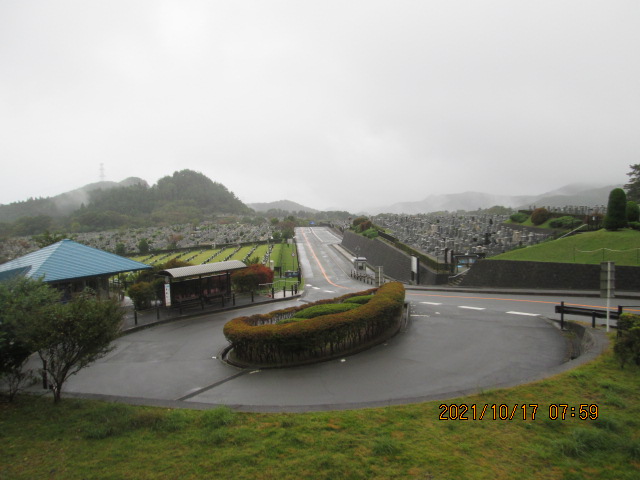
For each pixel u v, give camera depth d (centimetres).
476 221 5034
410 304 1897
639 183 4559
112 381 1068
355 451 526
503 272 2362
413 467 482
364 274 3634
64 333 754
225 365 1182
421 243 3759
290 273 3600
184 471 505
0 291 820
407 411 647
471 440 542
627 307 1591
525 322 1421
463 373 957
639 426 550
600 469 462
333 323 1141
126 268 2216
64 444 602
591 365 792
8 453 579
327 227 11988
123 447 582
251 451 541
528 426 572
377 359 1108
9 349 791
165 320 1844
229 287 2348
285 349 1117
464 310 1709
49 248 2169
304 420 633
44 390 917
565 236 2734
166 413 704
